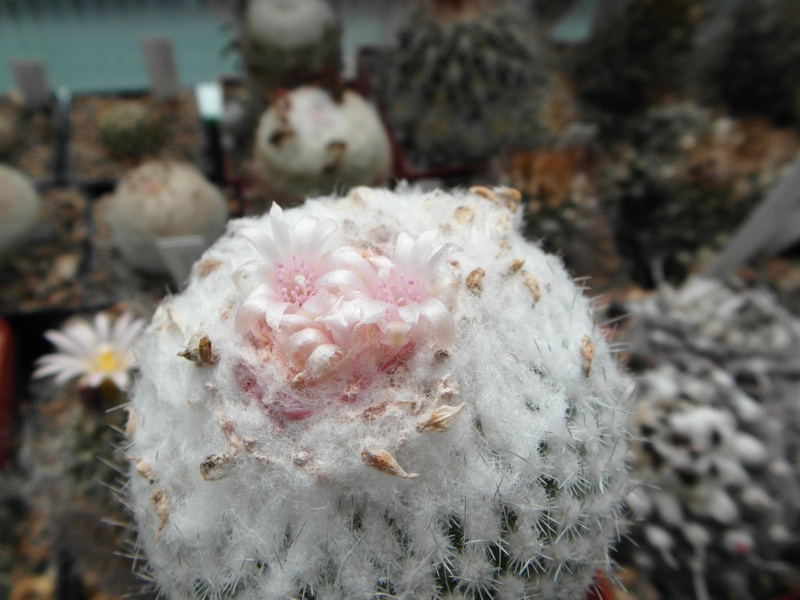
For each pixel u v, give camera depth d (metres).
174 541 0.12
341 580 0.11
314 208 0.15
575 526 0.12
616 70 0.35
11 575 0.24
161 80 0.36
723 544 0.19
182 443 0.12
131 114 0.34
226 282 0.13
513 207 0.15
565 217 0.25
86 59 0.39
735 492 0.19
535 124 0.31
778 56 0.37
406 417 0.11
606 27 0.35
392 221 0.14
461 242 0.13
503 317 0.12
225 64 0.40
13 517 0.24
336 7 0.38
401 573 0.11
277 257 0.12
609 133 0.35
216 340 0.12
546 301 0.13
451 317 0.11
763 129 0.38
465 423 0.11
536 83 0.30
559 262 0.15
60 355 0.21
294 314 0.11
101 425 0.20
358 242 0.13
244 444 0.11
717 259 0.30
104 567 0.20
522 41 0.29
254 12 0.31
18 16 0.37
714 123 0.33
